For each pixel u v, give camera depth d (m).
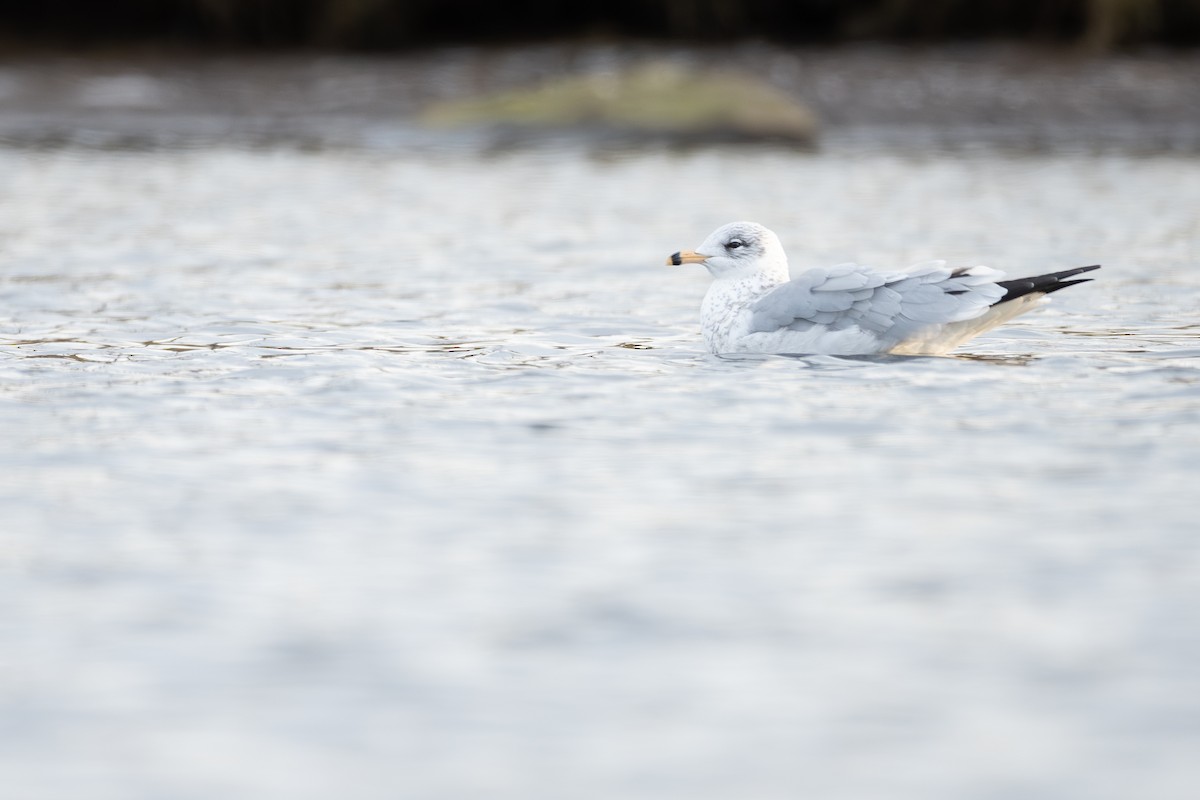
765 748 10.85
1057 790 10.23
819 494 16.27
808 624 12.88
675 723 11.23
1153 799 10.08
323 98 71.62
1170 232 38.19
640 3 88.44
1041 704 11.42
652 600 13.41
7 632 12.77
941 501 15.97
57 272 32.28
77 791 10.36
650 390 20.92
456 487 16.55
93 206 43.47
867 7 85.56
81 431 18.80
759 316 23.03
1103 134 63.88
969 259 34.31
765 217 42.34
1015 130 65.25
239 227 39.88
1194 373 21.69
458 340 24.94
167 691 11.75
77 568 14.18
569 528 15.24
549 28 89.38
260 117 68.12
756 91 65.19
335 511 15.77
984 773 10.46
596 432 18.80
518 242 37.69
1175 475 16.75
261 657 12.30
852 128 66.69
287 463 17.47
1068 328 25.64
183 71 76.94
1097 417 19.27
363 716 11.36
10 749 10.91
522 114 65.06
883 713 11.34
